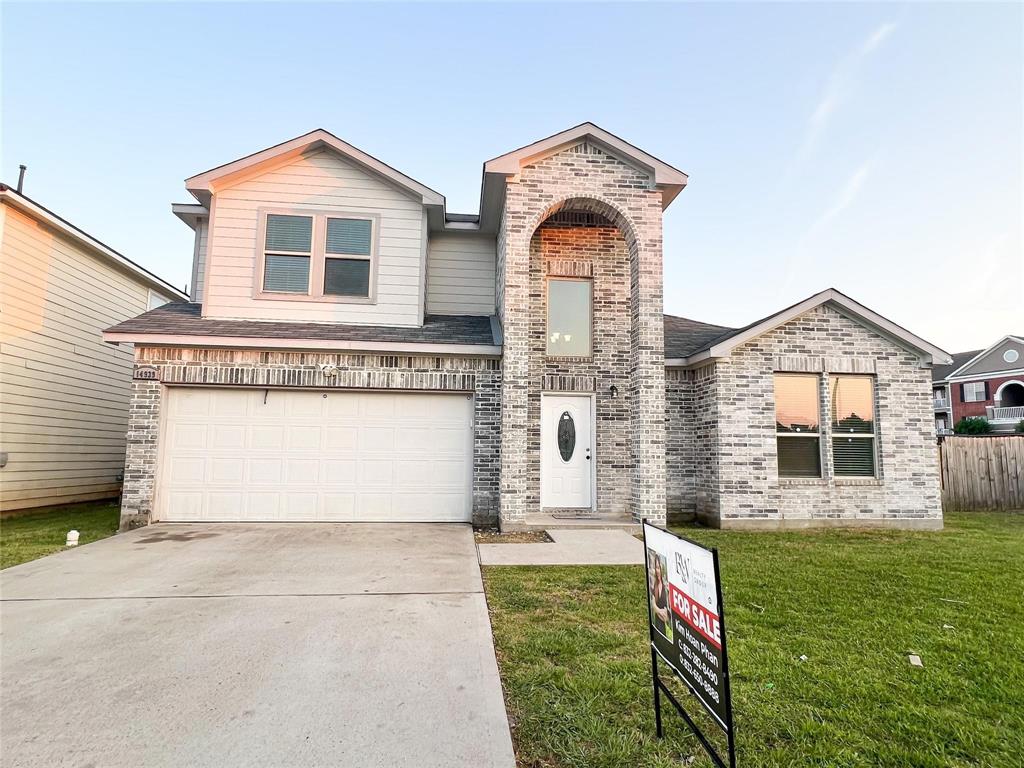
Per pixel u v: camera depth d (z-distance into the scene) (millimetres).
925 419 9766
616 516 9570
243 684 3234
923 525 9516
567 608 4711
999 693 3127
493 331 9812
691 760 2488
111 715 2861
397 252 10258
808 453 9672
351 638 3975
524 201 9344
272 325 9531
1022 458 12508
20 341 10195
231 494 8789
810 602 4855
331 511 8938
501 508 8617
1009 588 5348
